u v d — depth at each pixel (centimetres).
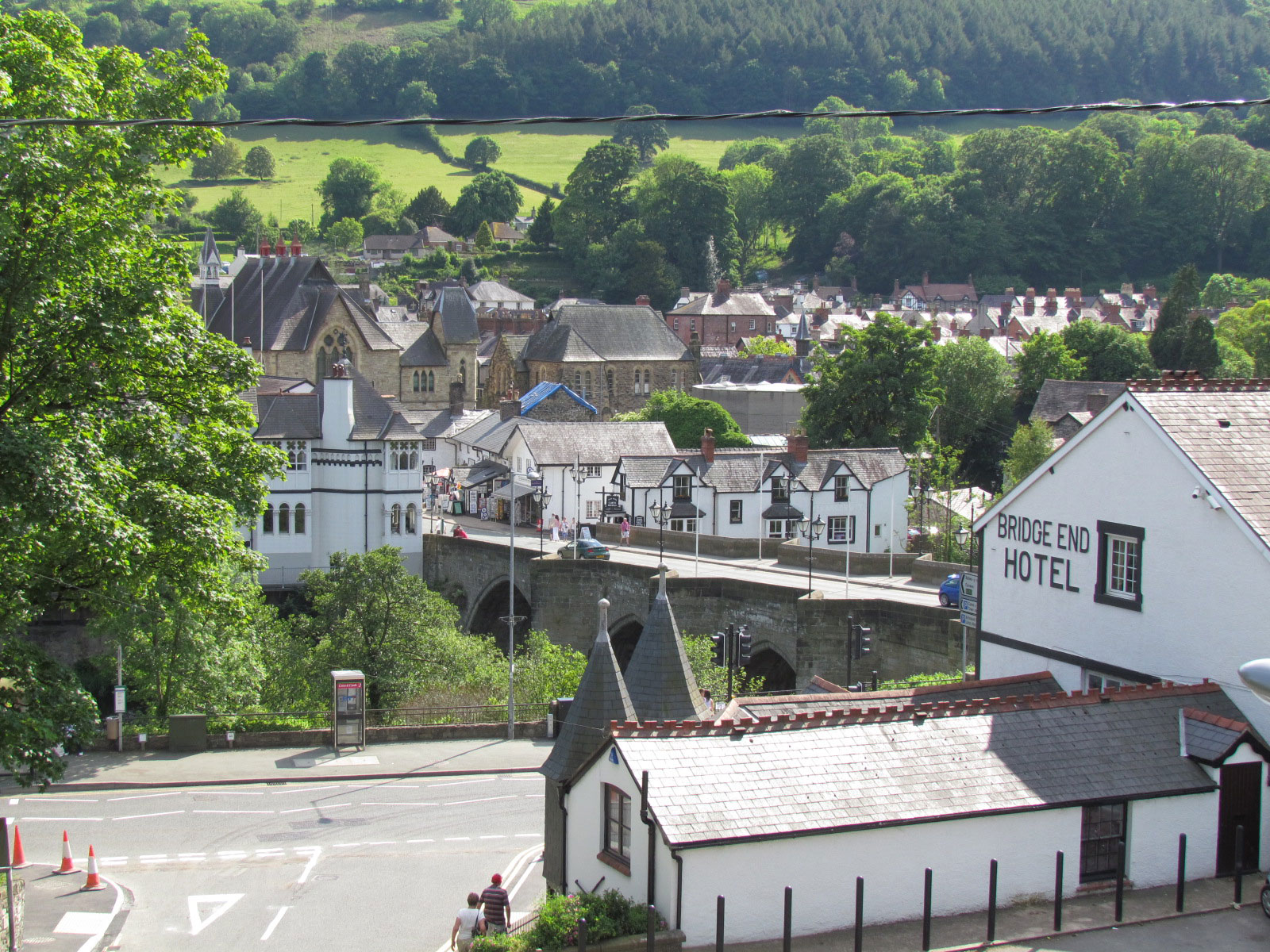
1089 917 2502
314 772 4594
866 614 6219
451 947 2948
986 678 3653
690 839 2305
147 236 3581
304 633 6231
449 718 5456
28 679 3145
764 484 9431
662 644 3191
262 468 3766
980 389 13400
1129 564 3183
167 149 3588
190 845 3825
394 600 5794
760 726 2573
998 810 2511
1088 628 3288
